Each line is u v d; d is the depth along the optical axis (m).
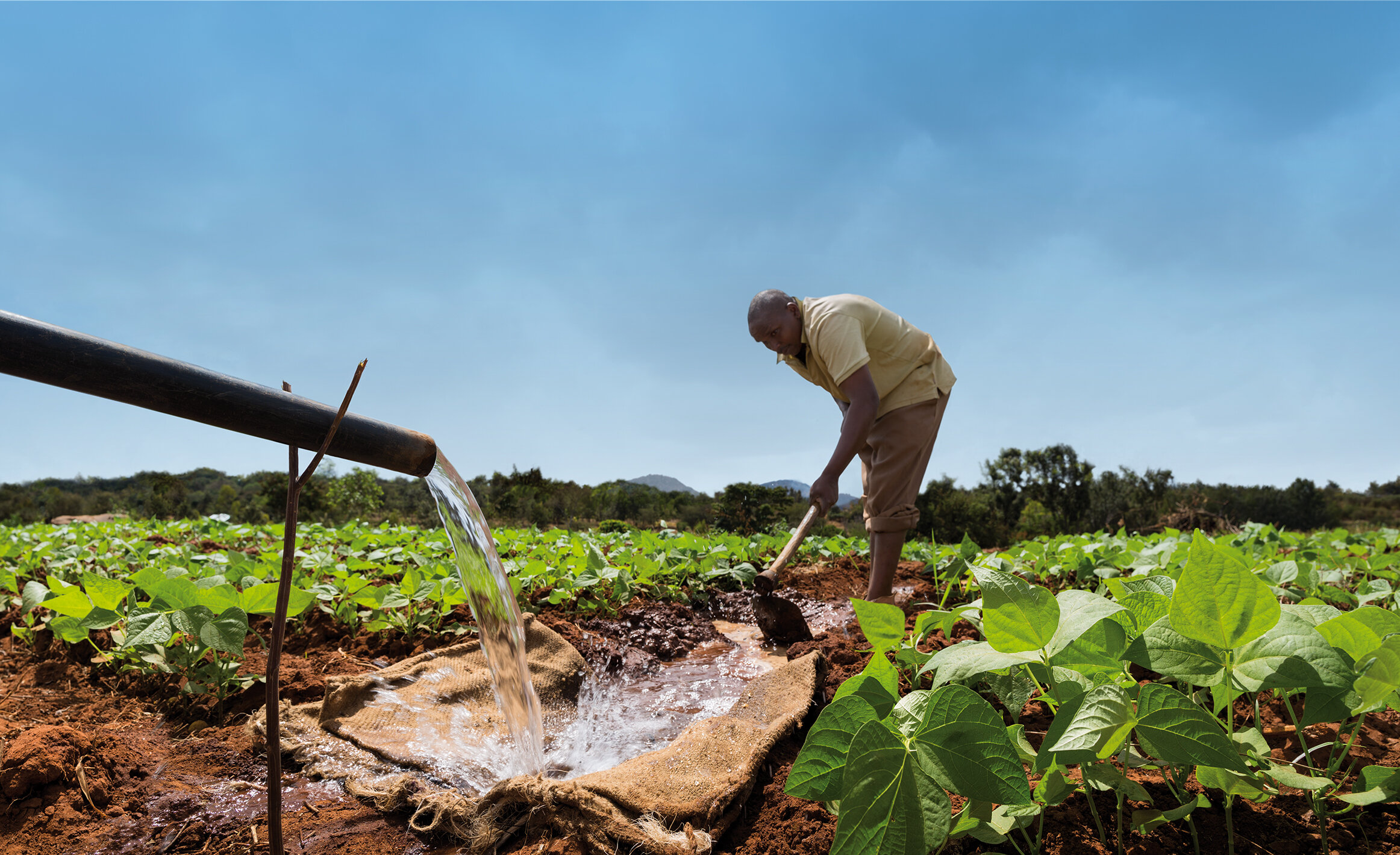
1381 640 1.34
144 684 2.53
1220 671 1.28
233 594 2.28
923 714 1.25
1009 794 1.13
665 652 3.29
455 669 2.61
